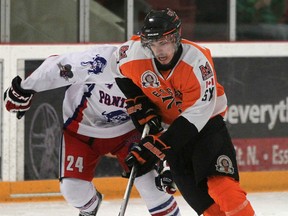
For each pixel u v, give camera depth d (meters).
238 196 9.30
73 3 15.47
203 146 9.58
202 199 9.71
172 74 9.22
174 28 8.91
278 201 15.02
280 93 16.16
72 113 11.10
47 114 14.86
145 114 9.85
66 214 13.92
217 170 9.46
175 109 9.77
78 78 10.47
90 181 11.09
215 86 9.33
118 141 11.10
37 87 10.48
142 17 15.83
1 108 14.66
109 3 15.65
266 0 16.47
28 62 14.80
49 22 15.40
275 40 16.59
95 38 15.65
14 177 14.80
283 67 16.16
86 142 11.05
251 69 15.97
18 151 14.77
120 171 15.35
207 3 16.17
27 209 14.23
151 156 9.49
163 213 10.96
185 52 9.17
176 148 9.38
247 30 16.45
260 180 16.02
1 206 14.41
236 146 15.92
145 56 9.30
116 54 9.89
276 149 16.16
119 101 10.84
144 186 10.85
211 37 16.28
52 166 15.00
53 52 14.95
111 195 15.27
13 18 15.17
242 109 15.95
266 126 16.09
